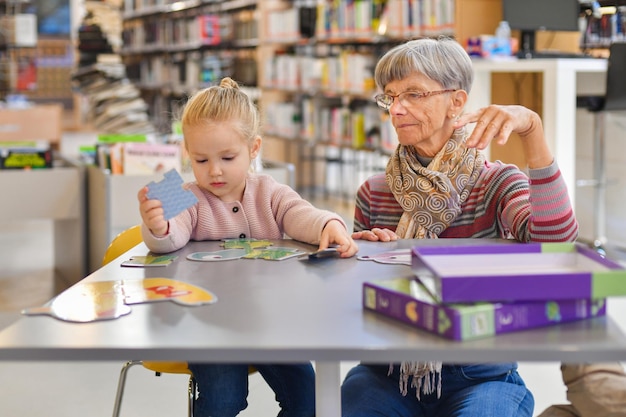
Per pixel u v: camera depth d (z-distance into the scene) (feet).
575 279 4.18
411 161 6.88
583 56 16.55
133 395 11.00
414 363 5.79
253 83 31.55
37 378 11.69
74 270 16.78
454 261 4.84
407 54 6.51
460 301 4.11
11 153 15.84
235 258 5.89
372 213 7.32
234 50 34.30
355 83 24.50
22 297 16.30
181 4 37.45
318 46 29.04
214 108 6.46
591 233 19.19
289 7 30.66
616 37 17.80
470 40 16.60
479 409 5.81
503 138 5.44
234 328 4.21
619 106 16.37
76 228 16.40
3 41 37.01
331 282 5.13
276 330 4.17
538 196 5.90
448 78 6.54
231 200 6.86
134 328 4.23
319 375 4.85
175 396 10.96
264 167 14.62
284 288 5.00
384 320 4.32
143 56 42.65
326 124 27.30
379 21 23.52
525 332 4.11
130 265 5.70
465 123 5.52
